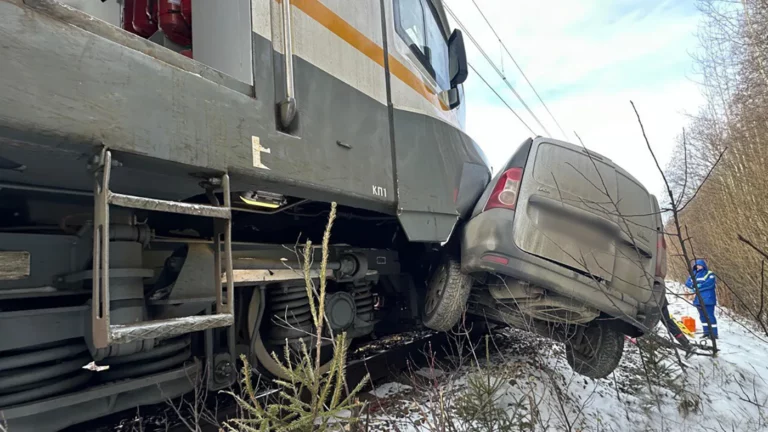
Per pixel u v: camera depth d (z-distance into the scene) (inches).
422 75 137.7
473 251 136.0
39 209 75.3
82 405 71.6
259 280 103.7
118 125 52.6
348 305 134.3
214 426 103.9
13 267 61.8
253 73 72.6
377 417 115.3
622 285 139.7
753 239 476.1
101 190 50.8
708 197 617.0
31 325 63.8
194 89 62.6
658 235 156.6
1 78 43.0
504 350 197.6
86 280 69.2
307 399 119.3
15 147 48.8
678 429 151.4
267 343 121.2
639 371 188.9
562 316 144.5
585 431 131.5
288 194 85.4
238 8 75.1
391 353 173.3
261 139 72.9
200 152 62.2
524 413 130.6
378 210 110.3
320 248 121.3
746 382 205.0
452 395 128.7
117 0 104.7
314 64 88.3
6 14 44.0
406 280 175.2
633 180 157.8
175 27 85.4
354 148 97.8
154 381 79.1
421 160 125.9
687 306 432.1
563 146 147.4
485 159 186.1
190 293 80.4
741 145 601.9
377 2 117.6
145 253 82.4
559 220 135.7
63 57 48.1
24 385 64.9
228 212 63.2
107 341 46.9
